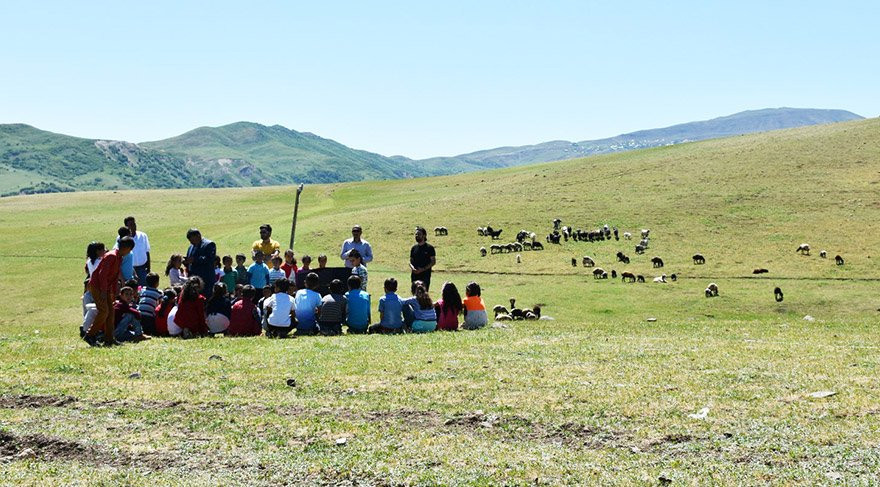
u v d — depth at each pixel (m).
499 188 93.00
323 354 16.73
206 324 21.16
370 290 43.78
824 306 36.56
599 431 10.88
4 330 30.22
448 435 10.85
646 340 19.36
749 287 42.50
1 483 9.11
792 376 14.00
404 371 14.76
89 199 118.50
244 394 13.08
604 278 47.50
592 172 95.56
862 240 52.97
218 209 101.44
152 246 68.25
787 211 63.59
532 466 9.48
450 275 50.53
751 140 109.81
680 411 11.66
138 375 14.46
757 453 9.76
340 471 9.51
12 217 95.38
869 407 11.55
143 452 10.25
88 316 19.31
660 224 63.16
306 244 63.12
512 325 24.30
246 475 9.46
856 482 8.63
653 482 8.84
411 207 81.50
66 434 10.90
